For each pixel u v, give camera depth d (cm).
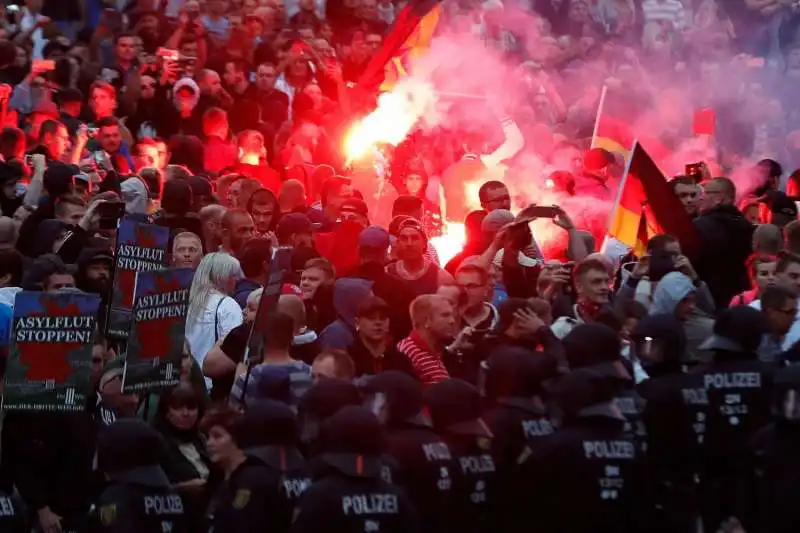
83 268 2386
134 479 1798
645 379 2055
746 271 2716
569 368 1936
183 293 2062
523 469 1872
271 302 2072
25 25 3956
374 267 2367
